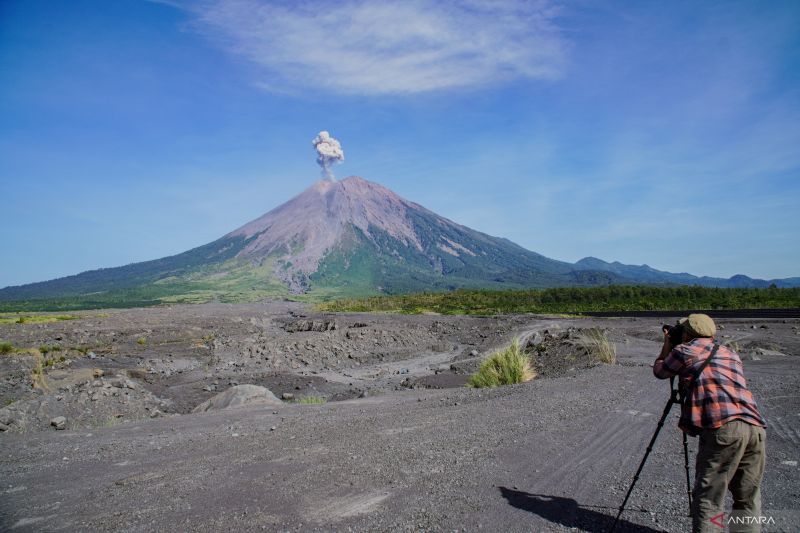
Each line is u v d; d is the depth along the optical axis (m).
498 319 54.19
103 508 5.23
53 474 6.75
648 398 9.74
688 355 3.82
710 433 3.60
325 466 6.32
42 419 13.35
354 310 93.94
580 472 5.60
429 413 9.83
